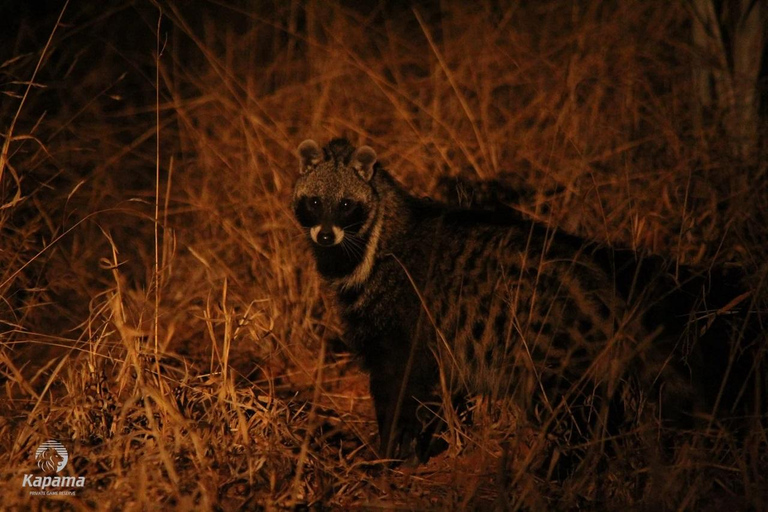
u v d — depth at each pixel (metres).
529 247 8.11
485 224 8.51
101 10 18.00
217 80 15.59
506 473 7.27
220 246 11.91
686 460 7.00
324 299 10.95
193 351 10.40
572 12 16.36
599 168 12.09
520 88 15.02
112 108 16.25
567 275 7.85
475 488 7.03
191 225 13.02
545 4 17.28
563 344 7.83
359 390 9.98
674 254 9.98
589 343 7.68
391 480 7.73
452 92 14.43
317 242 8.71
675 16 14.99
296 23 16.56
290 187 12.47
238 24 18.64
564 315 7.80
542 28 16.36
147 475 6.86
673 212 10.82
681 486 6.94
